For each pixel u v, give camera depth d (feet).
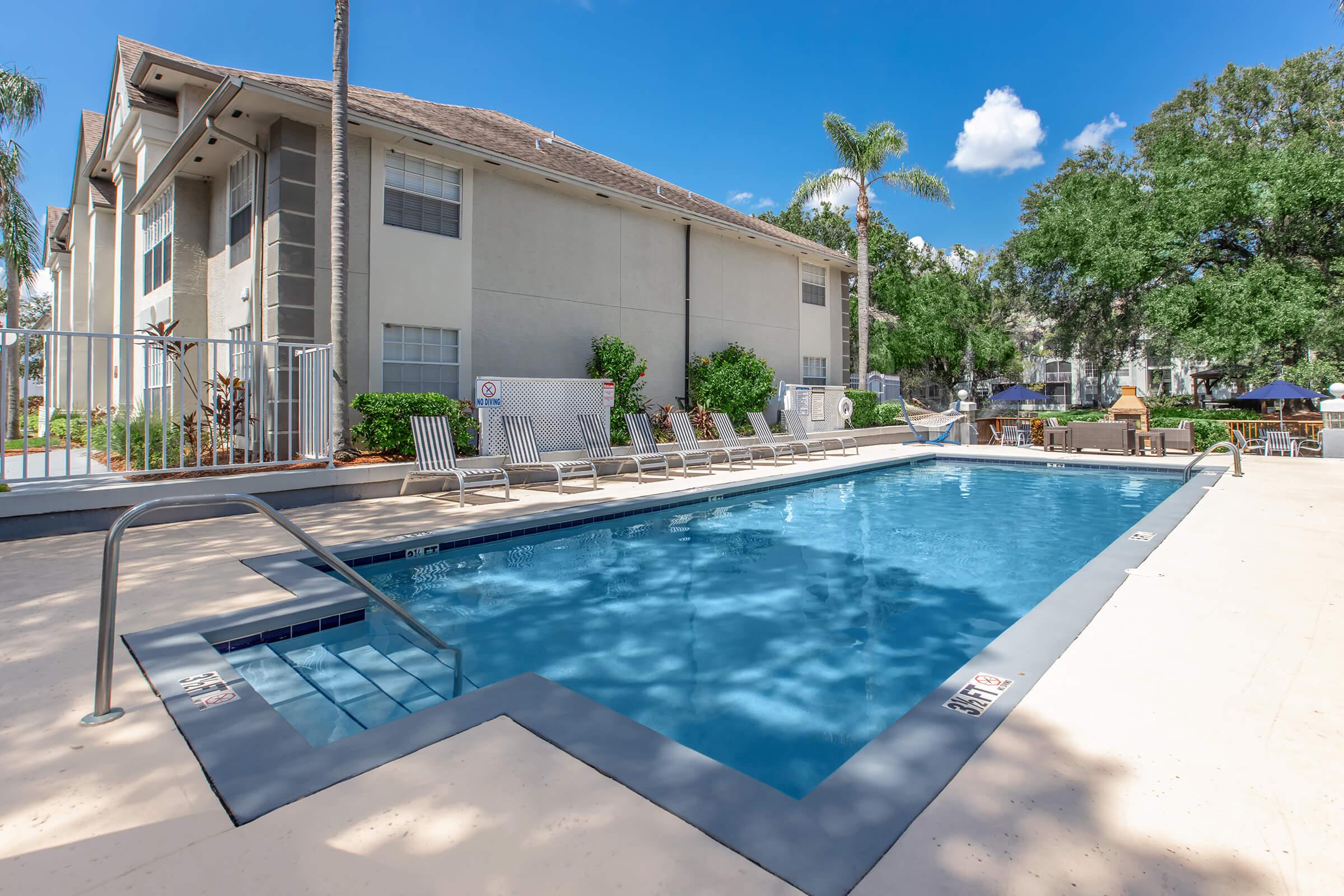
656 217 47.55
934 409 124.16
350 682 11.60
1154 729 8.16
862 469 41.60
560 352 41.70
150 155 41.78
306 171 31.14
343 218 29.50
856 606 16.29
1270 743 7.80
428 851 5.84
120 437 31.40
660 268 47.93
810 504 31.37
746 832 6.07
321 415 29.50
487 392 33.55
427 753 7.58
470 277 37.24
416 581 18.30
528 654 13.15
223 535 20.70
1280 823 6.24
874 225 114.11
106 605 8.56
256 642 12.59
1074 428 50.39
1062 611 12.78
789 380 60.03
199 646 11.04
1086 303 74.90
